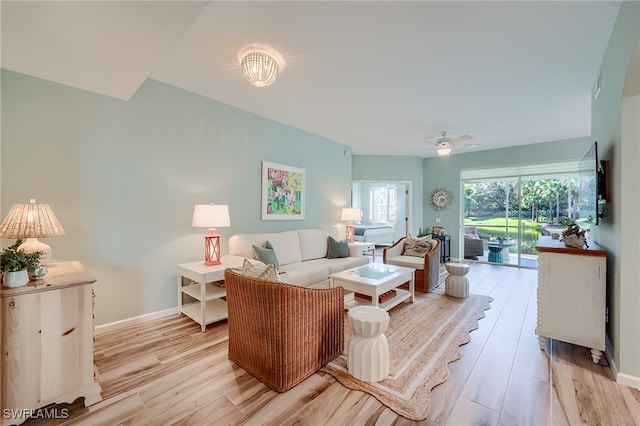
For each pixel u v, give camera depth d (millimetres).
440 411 1650
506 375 2014
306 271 3521
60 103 2420
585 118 4051
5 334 1483
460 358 2248
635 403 1710
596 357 2172
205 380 1938
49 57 1950
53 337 1607
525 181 5898
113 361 2168
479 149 6148
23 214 1845
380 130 4711
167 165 3074
